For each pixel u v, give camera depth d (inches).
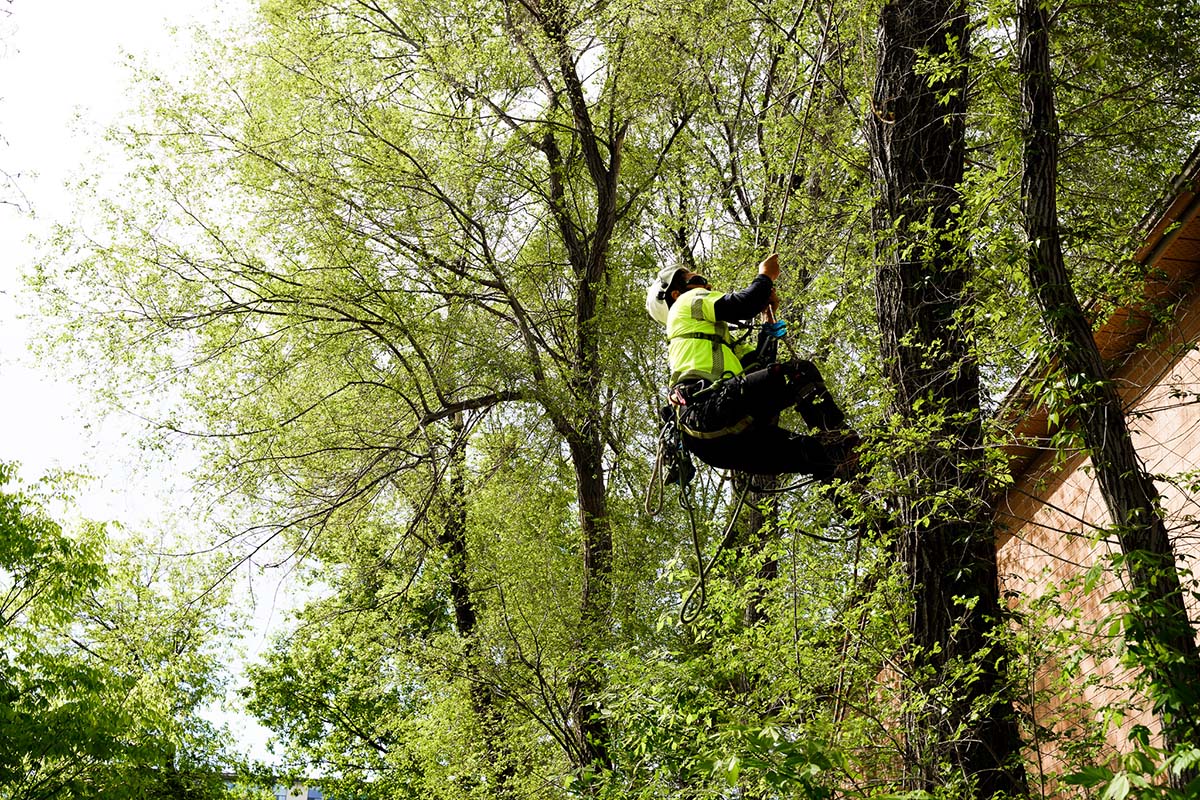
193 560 534.6
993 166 293.9
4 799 581.6
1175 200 256.4
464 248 559.8
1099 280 237.5
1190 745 164.9
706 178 513.0
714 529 520.4
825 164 358.3
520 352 568.7
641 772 315.9
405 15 563.8
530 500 582.2
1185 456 290.8
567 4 529.3
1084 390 200.1
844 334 317.1
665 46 485.7
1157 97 293.6
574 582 551.8
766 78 469.1
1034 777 232.8
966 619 232.2
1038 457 345.4
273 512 545.6
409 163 536.4
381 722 784.9
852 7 290.0
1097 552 312.2
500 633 530.3
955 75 236.4
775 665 260.4
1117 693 274.4
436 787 590.9
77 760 604.4
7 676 613.9
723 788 267.3
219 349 550.9
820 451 239.3
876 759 240.8
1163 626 184.5
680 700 287.3
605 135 590.6
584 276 574.2
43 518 674.8
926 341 243.6
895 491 235.6
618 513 574.2
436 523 593.9
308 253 553.0
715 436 237.3
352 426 557.3
